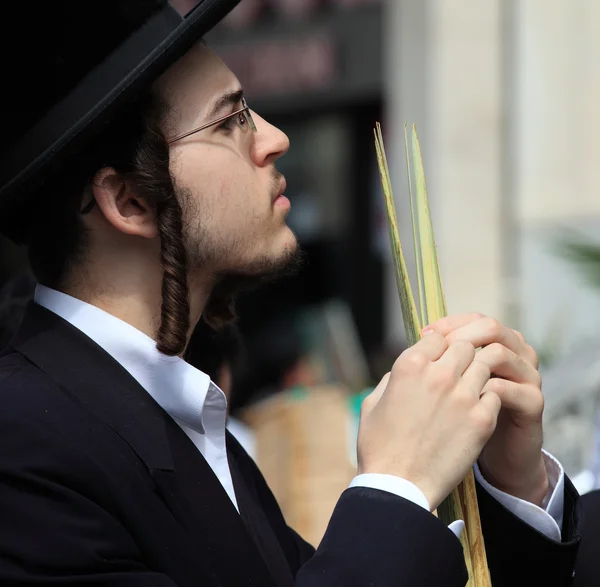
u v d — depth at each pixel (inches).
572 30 464.4
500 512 131.2
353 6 637.3
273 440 293.4
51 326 126.3
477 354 122.3
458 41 481.7
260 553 125.1
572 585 134.5
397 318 591.8
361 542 108.2
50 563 105.9
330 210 716.0
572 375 331.9
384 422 115.2
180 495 119.0
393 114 520.7
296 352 633.0
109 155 124.7
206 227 127.9
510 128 477.4
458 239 484.1
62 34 121.0
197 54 130.3
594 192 464.1
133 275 129.1
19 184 121.5
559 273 467.2
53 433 113.1
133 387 123.3
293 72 653.3
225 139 130.0
